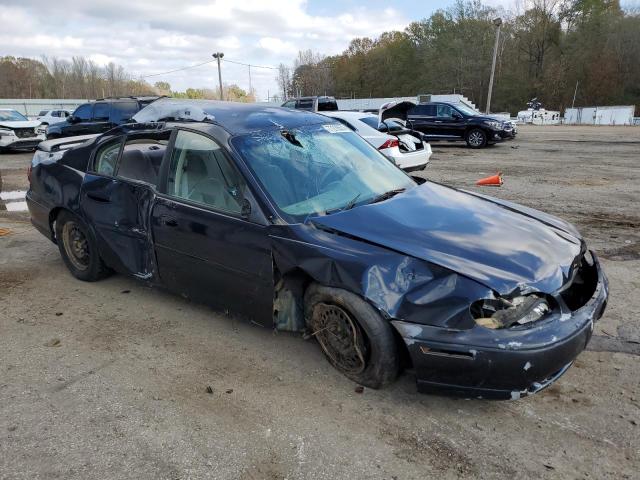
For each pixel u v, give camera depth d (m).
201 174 3.57
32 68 85.31
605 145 16.20
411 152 10.04
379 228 3.00
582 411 2.77
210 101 4.44
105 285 4.70
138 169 4.04
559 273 2.74
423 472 2.38
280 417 2.79
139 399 2.98
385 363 2.79
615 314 3.86
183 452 2.54
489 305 2.51
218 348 3.54
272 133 3.70
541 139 19.31
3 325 3.97
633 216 6.77
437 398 2.91
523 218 3.42
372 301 2.69
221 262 3.37
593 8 66.81
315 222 3.09
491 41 69.44
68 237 4.77
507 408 2.82
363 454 2.50
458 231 3.01
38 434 2.69
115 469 2.43
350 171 3.73
